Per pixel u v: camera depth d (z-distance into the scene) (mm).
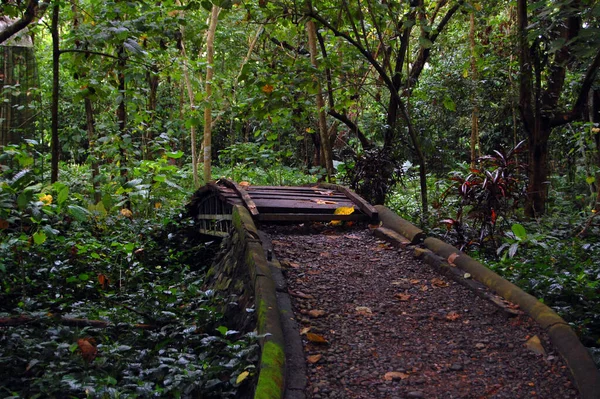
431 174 12852
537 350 3885
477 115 11805
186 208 8875
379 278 5367
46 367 3855
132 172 8789
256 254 5074
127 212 8219
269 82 8125
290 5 8383
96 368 3900
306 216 6801
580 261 6047
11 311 5086
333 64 8953
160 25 7133
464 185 6543
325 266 5633
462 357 3914
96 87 7809
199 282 6246
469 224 7910
